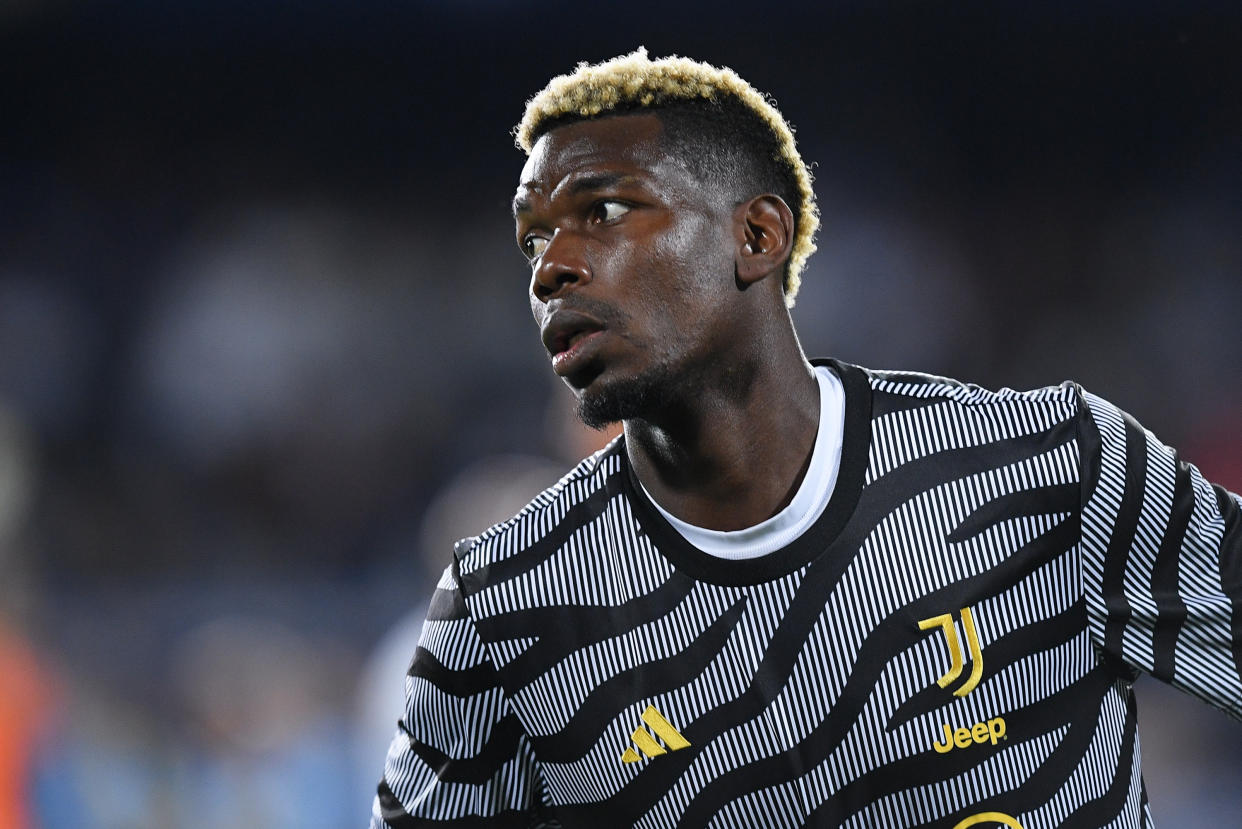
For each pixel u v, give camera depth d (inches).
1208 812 806.5
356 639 817.5
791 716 251.8
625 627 258.8
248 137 1408.7
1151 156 1391.5
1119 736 263.4
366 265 1389.0
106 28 1359.5
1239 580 256.2
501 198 1419.8
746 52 1391.5
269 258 1381.6
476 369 1365.7
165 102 1401.3
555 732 266.8
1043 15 1371.8
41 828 684.1
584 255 241.3
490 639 265.7
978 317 1370.6
